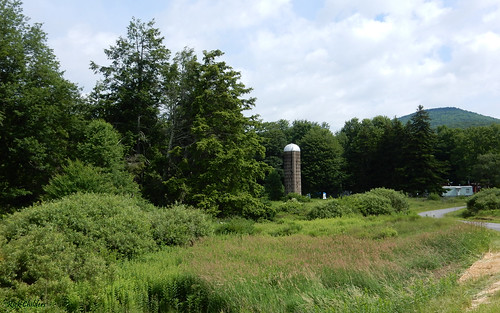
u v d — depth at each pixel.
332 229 18.83
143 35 35.22
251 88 33.59
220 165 29.34
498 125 78.06
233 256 11.96
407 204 32.12
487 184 69.88
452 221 20.38
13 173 28.67
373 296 7.79
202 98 31.56
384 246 12.62
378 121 83.75
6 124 26.56
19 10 30.02
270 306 7.71
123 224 13.09
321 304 7.39
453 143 78.44
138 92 34.09
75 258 10.24
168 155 33.62
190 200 29.89
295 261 10.69
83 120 31.59
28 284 8.67
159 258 12.00
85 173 22.42
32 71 29.02
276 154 69.06
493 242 14.90
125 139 33.91
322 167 68.25
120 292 8.80
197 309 8.80
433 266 10.38
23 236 10.05
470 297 7.29
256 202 29.62
